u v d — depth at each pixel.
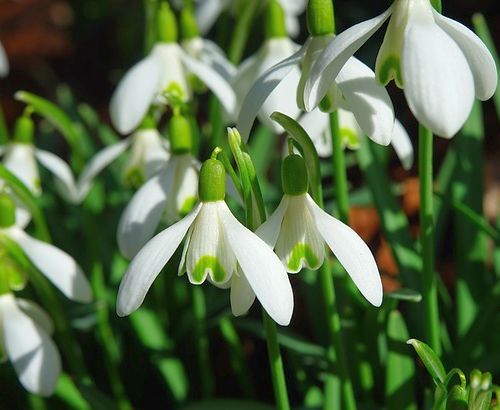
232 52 0.43
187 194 0.35
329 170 0.49
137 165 0.39
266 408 0.37
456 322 0.40
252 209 0.30
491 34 0.73
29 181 0.40
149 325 0.41
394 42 0.30
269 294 0.29
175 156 0.35
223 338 0.44
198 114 0.68
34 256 0.36
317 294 0.40
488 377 0.30
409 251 0.39
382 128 0.31
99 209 0.46
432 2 0.30
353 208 0.55
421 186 0.33
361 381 0.37
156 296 0.42
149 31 0.41
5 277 0.36
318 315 0.40
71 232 0.46
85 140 0.50
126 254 0.34
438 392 0.30
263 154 0.47
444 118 0.28
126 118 0.37
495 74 0.29
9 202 0.36
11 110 0.83
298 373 0.40
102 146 0.58
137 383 0.43
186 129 0.35
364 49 0.72
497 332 0.39
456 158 0.41
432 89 0.28
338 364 0.34
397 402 0.35
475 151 0.41
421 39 0.29
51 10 0.93
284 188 0.30
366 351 0.38
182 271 0.30
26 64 0.90
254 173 0.30
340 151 0.35
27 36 0.91
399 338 0.35
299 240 0.30
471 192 0.40
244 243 0.29
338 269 0.39
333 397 0.36
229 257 0.30
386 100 0.31
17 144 0.40
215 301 0.42
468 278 0.40
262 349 0.44
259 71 0.37
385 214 0.39
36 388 0.35
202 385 0.42
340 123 0.37
